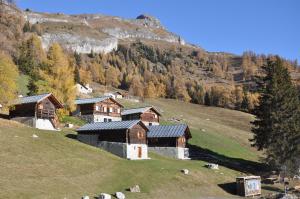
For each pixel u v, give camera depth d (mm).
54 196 45469
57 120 87500
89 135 80500
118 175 60344
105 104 113188
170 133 90625
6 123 72125
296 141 81688
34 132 72125
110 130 78000
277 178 80062
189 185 63094
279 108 84750
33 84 91438
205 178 68688
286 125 82625
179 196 57375
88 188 51562
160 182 60906
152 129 94500
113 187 54656
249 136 133750
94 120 109188
